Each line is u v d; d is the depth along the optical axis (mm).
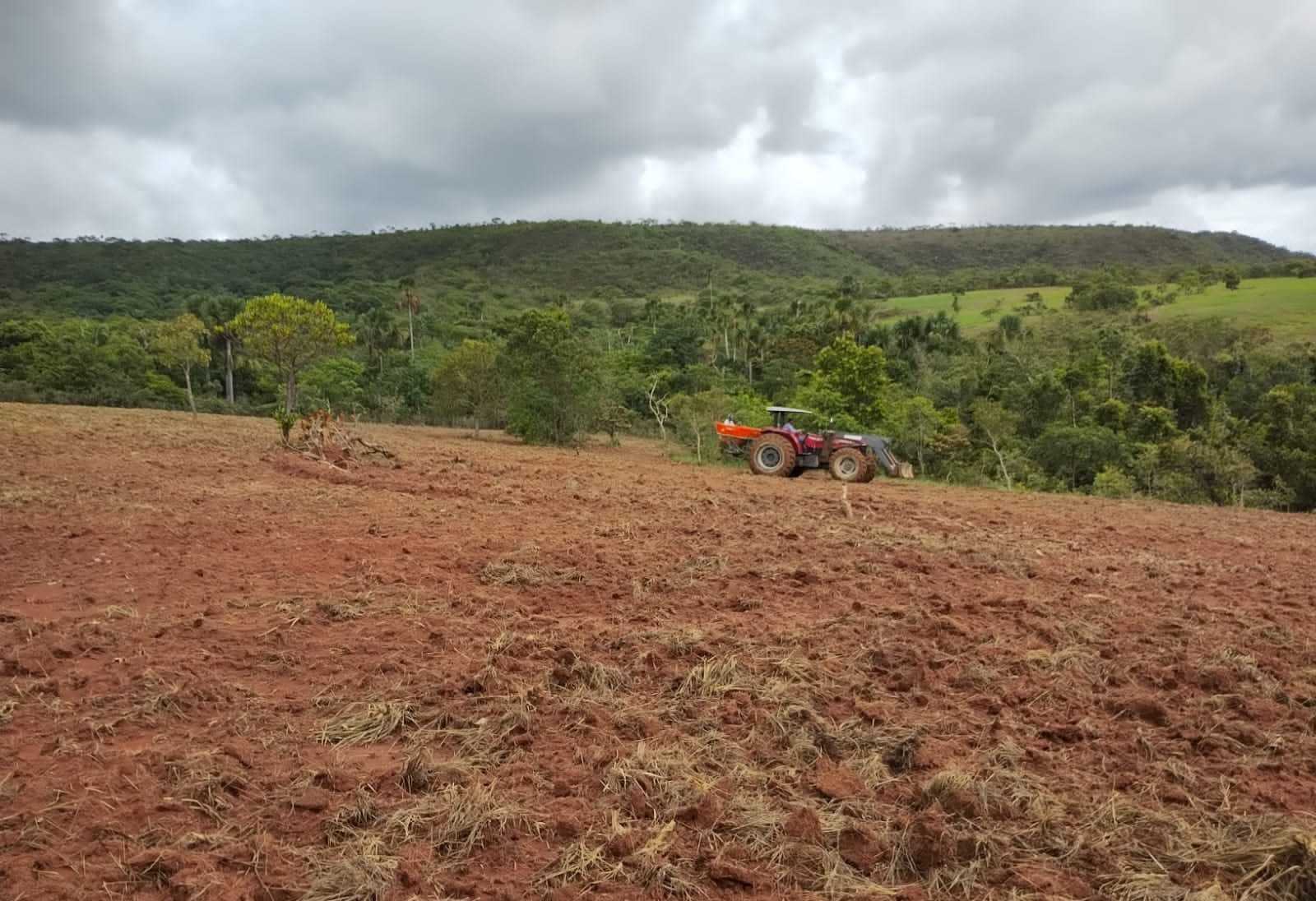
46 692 3344
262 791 2648
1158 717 3404
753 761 2957
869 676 3830
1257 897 2236
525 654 3936
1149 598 5375
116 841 2320
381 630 4293
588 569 5742
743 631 4391
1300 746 3176
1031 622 4656
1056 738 3230
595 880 2229
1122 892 2264
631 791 2645
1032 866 2375
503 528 7305
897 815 2625
